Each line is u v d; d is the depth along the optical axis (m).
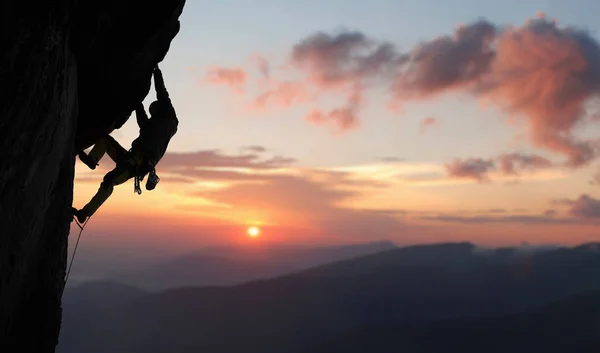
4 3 4.65
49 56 5.05
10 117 4.56
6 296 5.56
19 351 6.05
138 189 7.59
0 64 4.50
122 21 6.70
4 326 5.72
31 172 5.31
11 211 5.14
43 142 5.39
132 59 7.19
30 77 4.73
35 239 5.99
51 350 6.56
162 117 8.11
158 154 7.86
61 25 5.30
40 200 5.82
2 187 4.79
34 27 4.82
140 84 7.66
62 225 6.59
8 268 5.43
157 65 8.07
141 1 6.69
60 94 5.58
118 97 7.41
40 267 6.29
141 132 7.88
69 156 6.65
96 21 6.29
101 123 7.51
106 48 6.80
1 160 4.61
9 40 4.59
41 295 6.31
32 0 4.89
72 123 6.55
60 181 6.50
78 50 6.29
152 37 7.10
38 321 6.26
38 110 5.00
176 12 7.46
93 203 7.17
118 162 7.48
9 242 5.28
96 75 6.94
